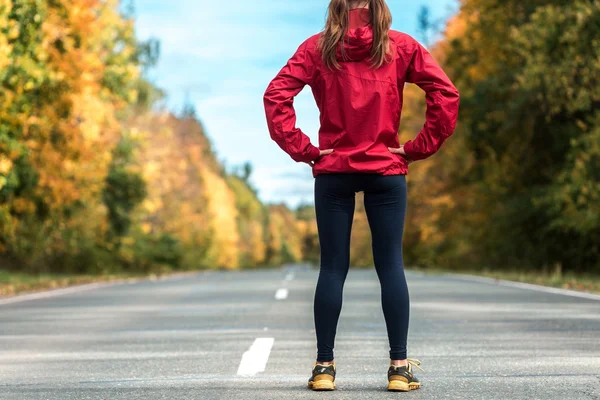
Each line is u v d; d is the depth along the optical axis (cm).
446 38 3919
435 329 941
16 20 1930
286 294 1636
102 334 937
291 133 543
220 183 10050
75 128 2583
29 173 2389
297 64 549
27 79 1931
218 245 9275
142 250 4981
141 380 607
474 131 2998
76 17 2367
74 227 3375
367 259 6694
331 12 540
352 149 542
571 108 2456
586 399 511
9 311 1281
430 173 4028
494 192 3228
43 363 706
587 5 2370
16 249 2898
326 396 532
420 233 4700
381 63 540
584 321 1019
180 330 970
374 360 704
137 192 3772
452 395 530
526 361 680
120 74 3047
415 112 4159
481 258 3712
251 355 736
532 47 2523
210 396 537
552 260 3017
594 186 2295
